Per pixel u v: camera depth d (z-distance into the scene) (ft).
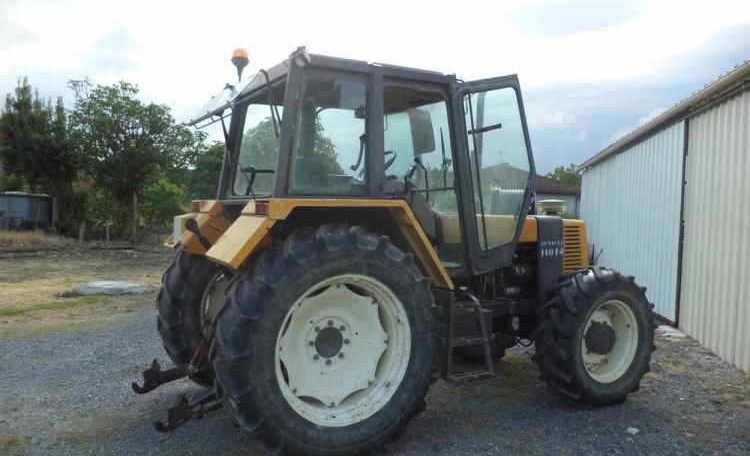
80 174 71.20
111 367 17.02
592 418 13.14
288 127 11.14
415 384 11.43
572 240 17.20
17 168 69.05
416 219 12.73
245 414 10.10
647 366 14.46
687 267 22.44
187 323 14.38
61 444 11.70
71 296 29.73
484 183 13.53
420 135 13.34
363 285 11.32
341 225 11.23
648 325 14.52
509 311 14.79
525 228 14.93
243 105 14.62
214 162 61.98
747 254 17.30
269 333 10.14
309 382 11.10
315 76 11.47
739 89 18.08
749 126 17.62
